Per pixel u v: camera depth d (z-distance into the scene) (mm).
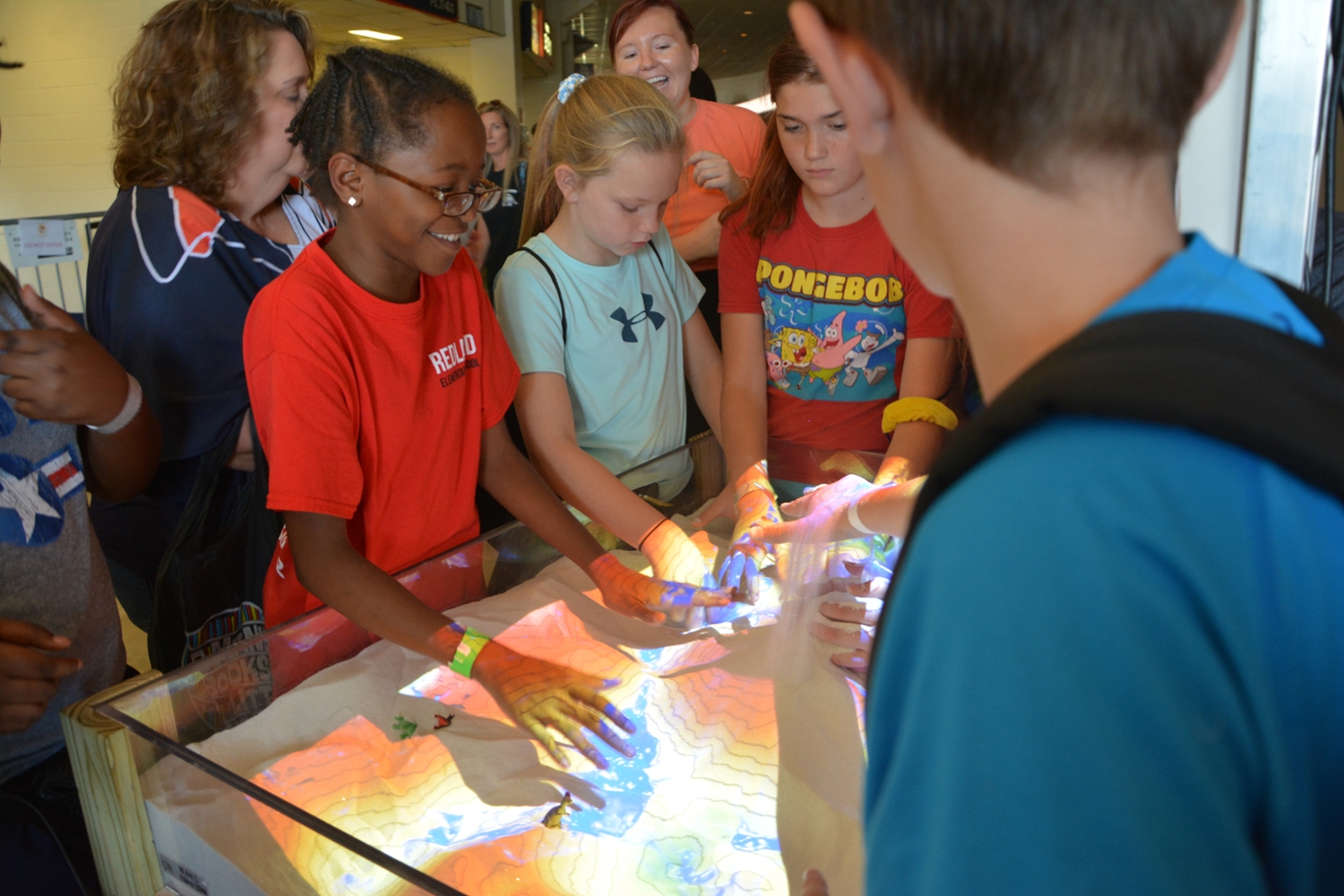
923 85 342
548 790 800
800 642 992
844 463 1401
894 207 396
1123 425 299
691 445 1454
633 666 978
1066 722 271
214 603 1363
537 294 1601
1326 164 773
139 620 1729
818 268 1710
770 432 1770
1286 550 292
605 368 1658
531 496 1384
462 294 1388
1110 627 276
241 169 1724
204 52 1613
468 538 1394
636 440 1708
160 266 1579
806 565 1094
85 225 6430
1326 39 726
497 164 4727
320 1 7645
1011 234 346
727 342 1839
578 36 17125
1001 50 320
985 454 324
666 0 2365
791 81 1524
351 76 1139
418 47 10680
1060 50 316
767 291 1773
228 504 1495
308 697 872
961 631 294
